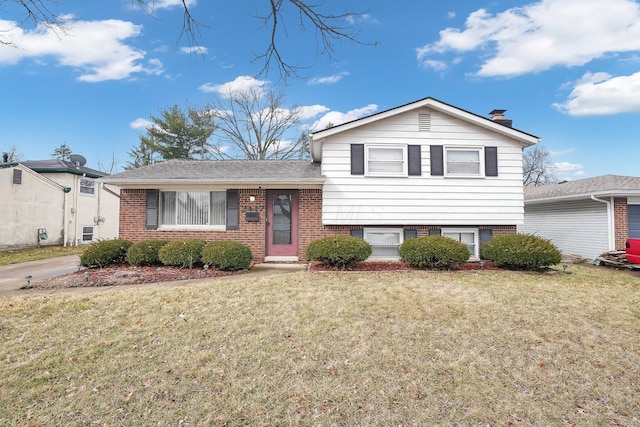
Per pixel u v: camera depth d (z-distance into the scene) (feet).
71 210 52.49
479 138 32.40
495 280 23.56
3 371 10.54
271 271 27.78
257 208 32.58
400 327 14.47
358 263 29.99
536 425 8.40
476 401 9.36
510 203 32.19
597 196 36.88
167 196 33.17
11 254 40.37
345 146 31.81
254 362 11.36
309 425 8.33
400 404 9.20
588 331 14.23
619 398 9.55
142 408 8.87
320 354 11.96
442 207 31.99
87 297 18.51
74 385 9.89
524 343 13.03
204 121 81.30
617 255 32.55
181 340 12.99
